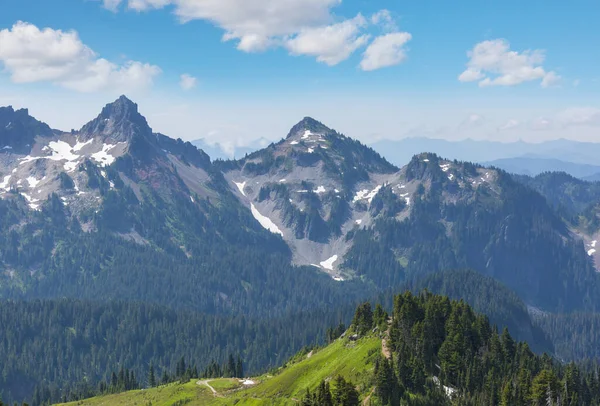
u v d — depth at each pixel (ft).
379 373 609.42
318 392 576.61
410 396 609.83
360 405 599.98
